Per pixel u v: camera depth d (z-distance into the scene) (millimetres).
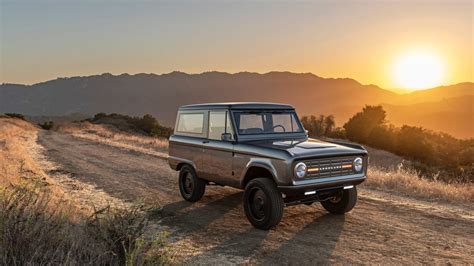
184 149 8695
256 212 6809
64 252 4223
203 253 5742
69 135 37438
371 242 6121
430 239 6246
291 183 6156
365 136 83438
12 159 14766
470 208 8141
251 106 7660
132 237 4508
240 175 7102
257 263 5348
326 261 5391
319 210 7980
